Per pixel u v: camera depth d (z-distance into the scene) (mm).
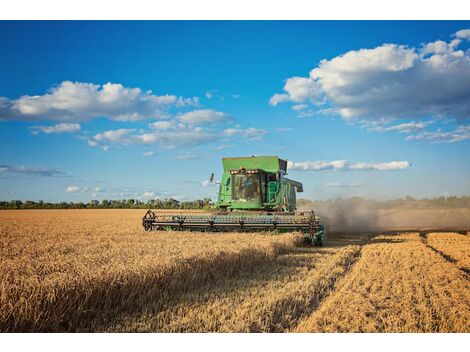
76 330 7305
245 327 7449
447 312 8562
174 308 8586
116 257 11148
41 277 8195
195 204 72750
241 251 12805
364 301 9297
